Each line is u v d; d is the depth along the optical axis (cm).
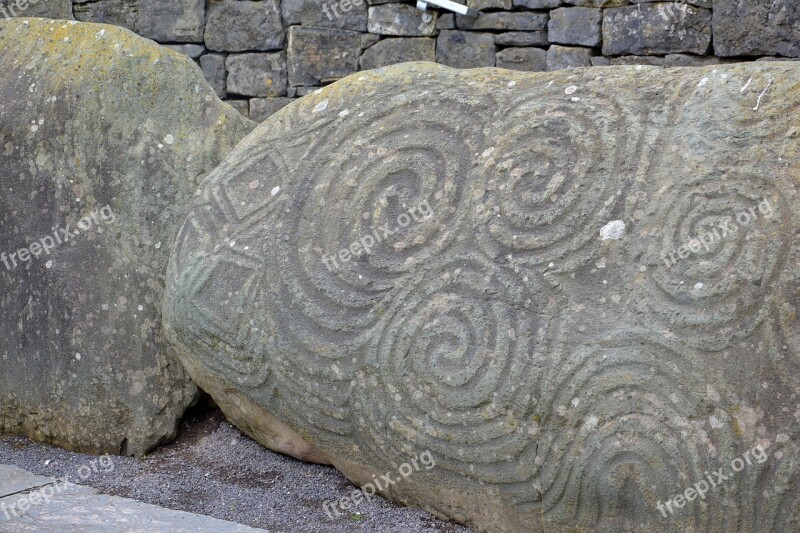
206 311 279
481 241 246
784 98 224
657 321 219
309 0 623
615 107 246
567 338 227
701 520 212
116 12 654
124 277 308
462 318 241
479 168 256
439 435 243
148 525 246
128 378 305
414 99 279
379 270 257
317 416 265
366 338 253
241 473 293
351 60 623
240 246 280
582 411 222
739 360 209
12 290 317
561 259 234
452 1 592
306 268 267
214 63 648
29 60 330
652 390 216
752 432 206
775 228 212
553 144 248
